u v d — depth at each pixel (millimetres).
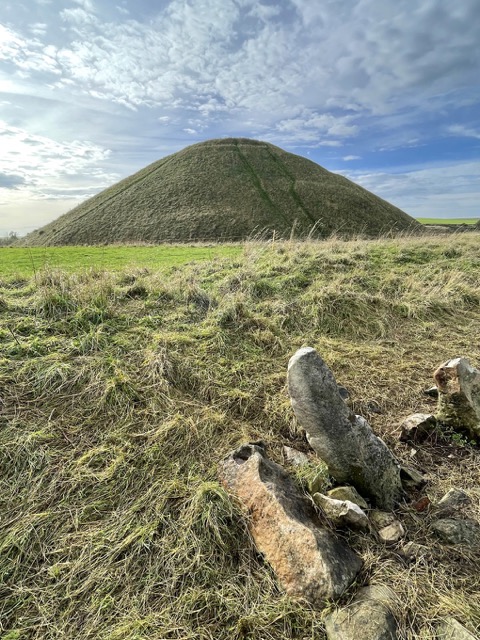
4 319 4609
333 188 57219
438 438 3551
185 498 2768
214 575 2297
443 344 5605
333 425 2723
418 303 6762
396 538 2438
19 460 2971
